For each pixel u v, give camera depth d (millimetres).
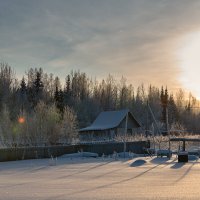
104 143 34875
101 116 63594
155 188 12445
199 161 25156
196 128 95562
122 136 49438
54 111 41281
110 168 20703
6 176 17469
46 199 10453
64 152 31703
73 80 111625
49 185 13711
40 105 42156
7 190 12500
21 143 37125
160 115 93562
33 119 39000
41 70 110438
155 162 24500
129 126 61125
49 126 38719
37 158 29781
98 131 60719
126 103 101688
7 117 39219
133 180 14914
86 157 30125
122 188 12547
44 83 110000
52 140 38625
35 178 16359
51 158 29156
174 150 35688
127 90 108938
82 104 89375
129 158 28594
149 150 34219
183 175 16531
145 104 95938
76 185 13578
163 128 75562
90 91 112438
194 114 105062
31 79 108188
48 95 98812
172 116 97125
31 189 12656
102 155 30875
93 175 17188
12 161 27516
